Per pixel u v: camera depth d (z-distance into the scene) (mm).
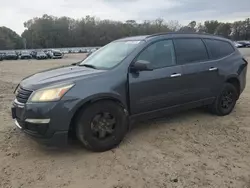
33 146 3908
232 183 2967
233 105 5422
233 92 5344
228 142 4047
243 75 5527
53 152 3717
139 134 4340
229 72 5156
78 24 119500
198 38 4918
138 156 3584
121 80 3801
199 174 3145
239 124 4820
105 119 3691
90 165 3357
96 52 4969
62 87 3396
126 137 4215
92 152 3693
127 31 101062
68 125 3400
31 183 2998
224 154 3648
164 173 3166
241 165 3354
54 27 118875
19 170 3264
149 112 4164
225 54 5270
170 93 4320
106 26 115062
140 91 3975
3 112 5629
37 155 3639
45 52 52469
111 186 2928
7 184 2977
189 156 3590
